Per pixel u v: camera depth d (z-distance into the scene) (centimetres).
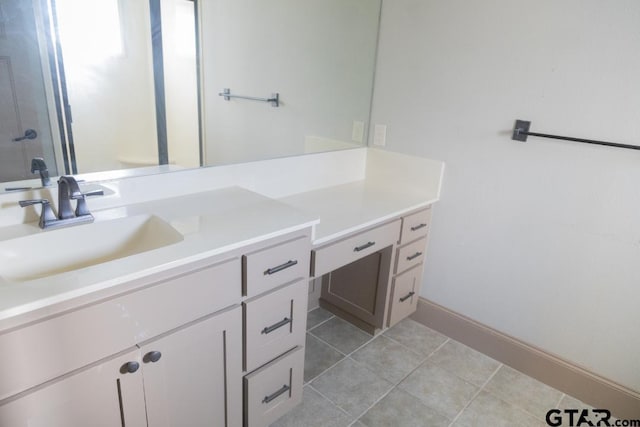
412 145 221
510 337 208
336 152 223
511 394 192
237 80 170
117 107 140
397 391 189
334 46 203
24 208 126
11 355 87
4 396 88
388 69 221
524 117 181
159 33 144
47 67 123
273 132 190
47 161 129
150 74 145
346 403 181
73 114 131
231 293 126
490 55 185
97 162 140
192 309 117
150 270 104
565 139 170
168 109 152
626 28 152
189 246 117
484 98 191
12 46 117
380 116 231
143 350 108
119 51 136
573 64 165
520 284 199
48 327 90
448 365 208
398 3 209
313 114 204
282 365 153
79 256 125
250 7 167
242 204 157
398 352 215
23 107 122
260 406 150
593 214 172
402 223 199
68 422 99
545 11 168
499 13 179
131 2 135
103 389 103
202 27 154
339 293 234
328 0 194
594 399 186
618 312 175
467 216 209
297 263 146
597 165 167
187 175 164
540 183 183
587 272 179
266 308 139
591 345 185
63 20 123
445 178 212
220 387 134
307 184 213
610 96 159
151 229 138
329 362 205
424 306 237
